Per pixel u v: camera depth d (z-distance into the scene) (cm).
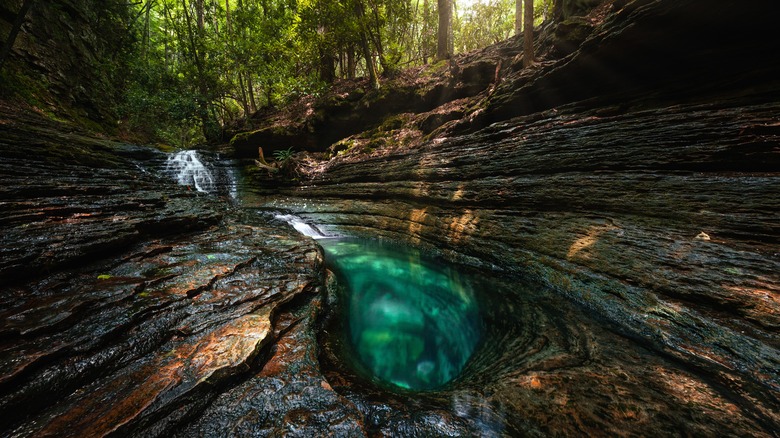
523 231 612
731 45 492
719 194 402
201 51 1714
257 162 1526
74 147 1020
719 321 309
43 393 213
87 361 247
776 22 438
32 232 439
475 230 705
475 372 339
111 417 201
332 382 290
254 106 2005
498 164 727
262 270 511
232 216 1050
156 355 272
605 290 424
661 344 325
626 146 530
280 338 338
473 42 2409
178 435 203
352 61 1836
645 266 404
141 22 2423
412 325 504
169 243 610
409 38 2364
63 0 1553
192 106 1673
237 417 221
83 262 431
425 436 223
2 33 1209
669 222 432
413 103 1409
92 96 1642
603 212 516
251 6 1975
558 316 420
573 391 261
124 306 333
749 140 405
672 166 470
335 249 880
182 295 372
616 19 615
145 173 1232
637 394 252
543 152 654
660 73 590
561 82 734
